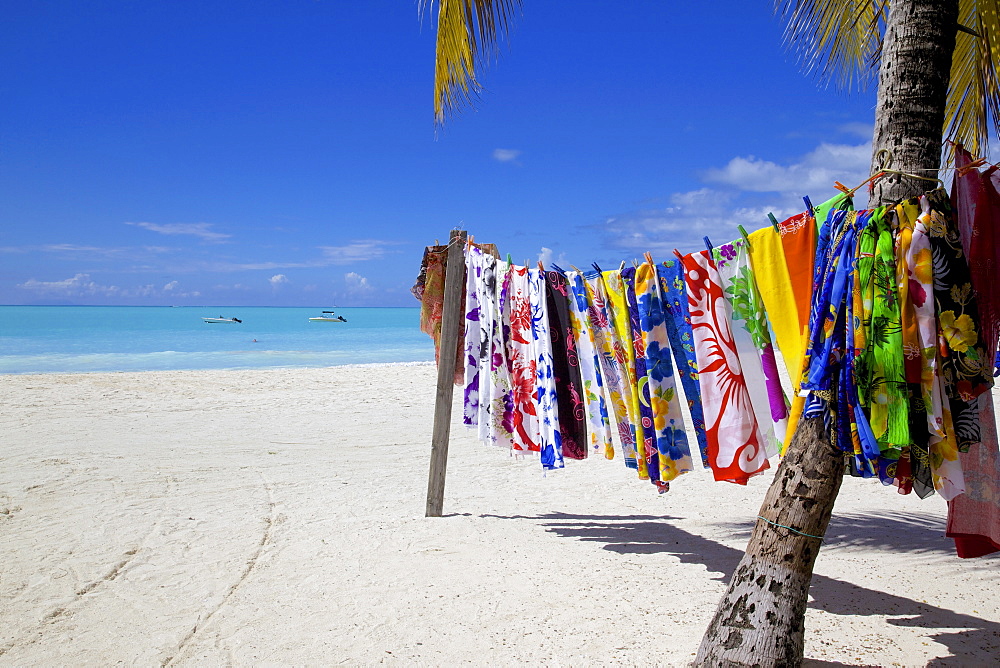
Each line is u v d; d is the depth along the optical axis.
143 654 3.07
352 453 8.01
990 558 4.03
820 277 2.43
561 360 4.29
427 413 10.93
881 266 2.27
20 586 3.89
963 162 2.44
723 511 5.40
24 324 54.97
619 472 7.04
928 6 2.36
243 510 5.52
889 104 2.39
